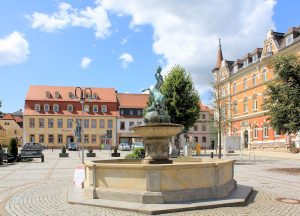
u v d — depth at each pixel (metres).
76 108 83.12
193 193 10.58
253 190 13.59
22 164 29.44
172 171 10.38
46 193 13.01
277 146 51.56
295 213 9.61
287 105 22.19
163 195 10.12
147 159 14.10
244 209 10.01
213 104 43.50
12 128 103.44
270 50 54.69
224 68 71.94
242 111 63.69
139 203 10.09
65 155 42.22
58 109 82.12
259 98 57.31
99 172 11.10
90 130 82.69
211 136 94.44
